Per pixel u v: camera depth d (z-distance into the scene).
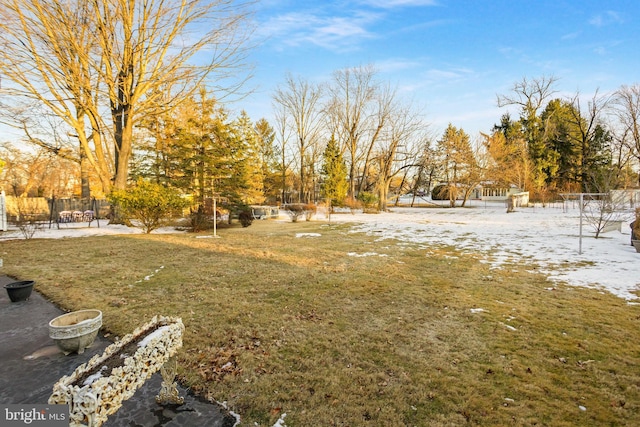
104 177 15.08
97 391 1.59
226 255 8.05
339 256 7.94
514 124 37.94
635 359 2.97
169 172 17.09
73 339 3.04
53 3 12.09
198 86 14.98
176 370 2.65
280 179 36.22
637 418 2.18
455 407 2.29
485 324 3.77
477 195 45.81
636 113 28.14
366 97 28.62
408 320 3.89
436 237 11.26
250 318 3.94
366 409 2.27
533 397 2.41
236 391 2.48
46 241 10.41
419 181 36.38
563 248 8.56
